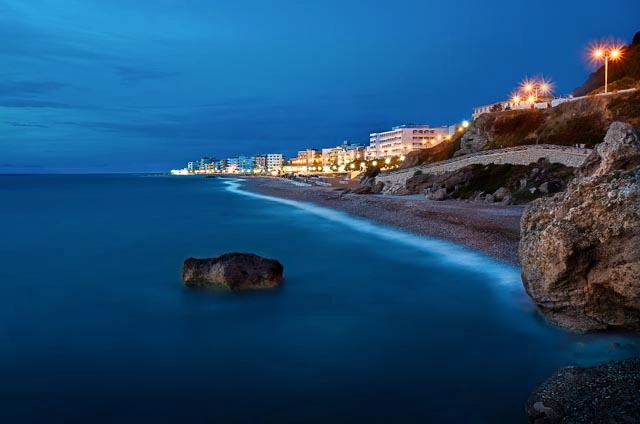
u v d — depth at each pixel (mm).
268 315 23641
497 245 33469
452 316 22469
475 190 62156
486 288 25859
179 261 37469
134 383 16812
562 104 75688
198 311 24453
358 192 86500
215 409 14984
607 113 66000
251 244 43250
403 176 83375
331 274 30938
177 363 18438
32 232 54625
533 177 55625
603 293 17500
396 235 42219
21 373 17688
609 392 12875
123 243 46094
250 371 17641
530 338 19016
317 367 17797
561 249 17500
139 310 24938
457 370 17031
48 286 30000
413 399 15180
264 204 86438
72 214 75375
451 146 97438
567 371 14305
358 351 19125
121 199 110438
